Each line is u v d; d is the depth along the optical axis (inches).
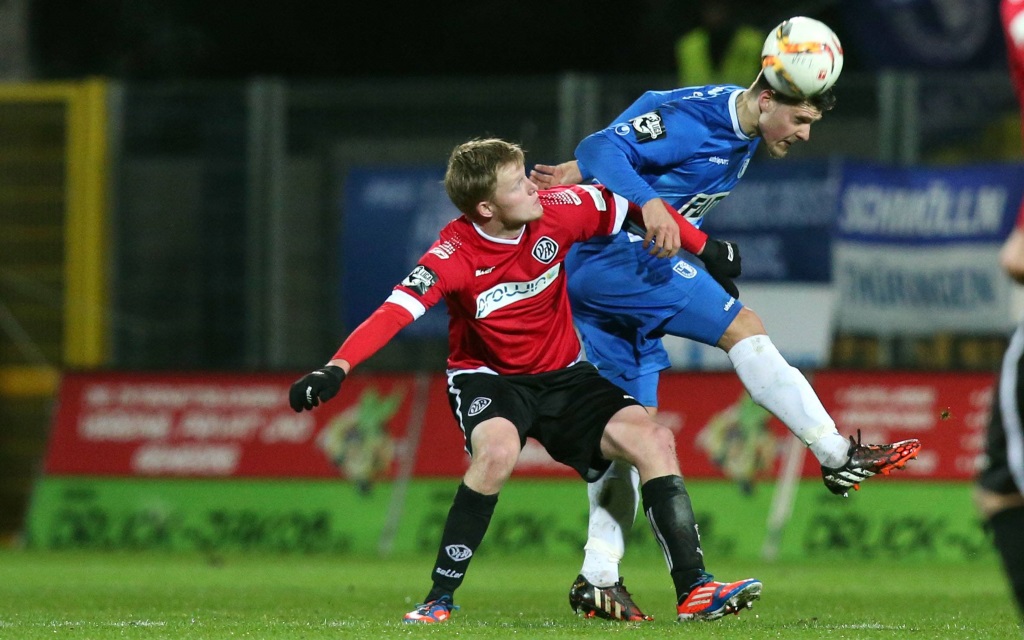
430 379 1531.7
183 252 1654.8
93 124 1683.1
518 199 684.7
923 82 1513.3
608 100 1542.8
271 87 1625.2
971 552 1370.6
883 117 1510.8
